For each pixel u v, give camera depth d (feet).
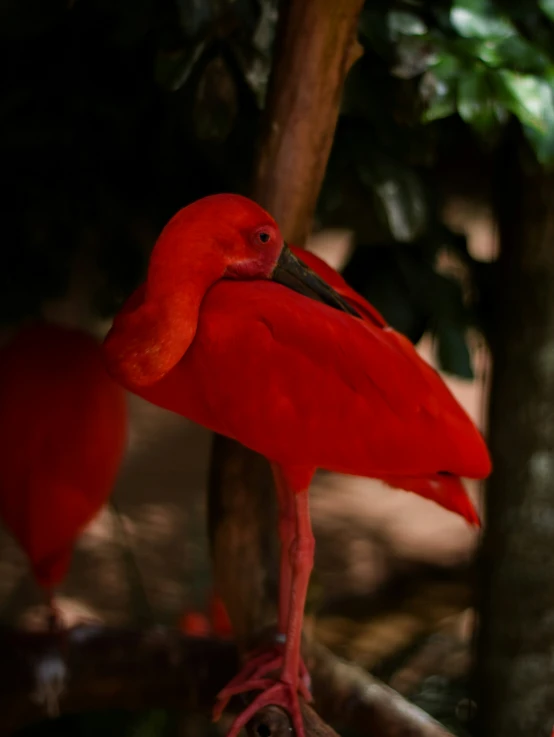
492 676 15.88
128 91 13.43
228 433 10.19
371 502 33.09
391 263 14.16
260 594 12.35
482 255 36.45
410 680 20.80
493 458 15.58
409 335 14.06
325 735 10.65
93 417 13.42
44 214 15.06
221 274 9.79
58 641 13.85
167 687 13.74
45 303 17.76
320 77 11.30
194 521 26.84
